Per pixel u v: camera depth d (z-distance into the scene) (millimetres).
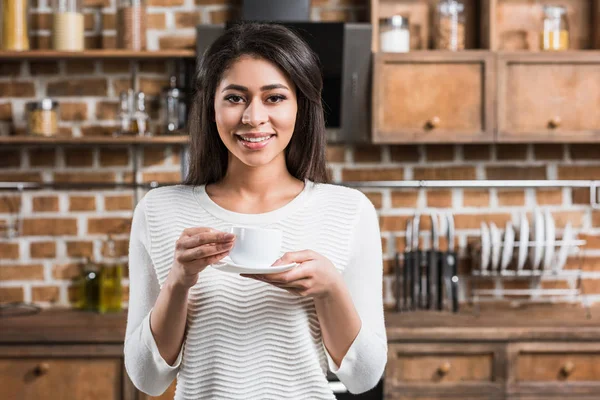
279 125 1615
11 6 3645
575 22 3867
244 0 3510
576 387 3307
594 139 3559
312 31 3434
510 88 3559
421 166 3867
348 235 1716
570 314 3645
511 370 3295
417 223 3740
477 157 3877
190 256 1477
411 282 3729
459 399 3295
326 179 1824
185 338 1652
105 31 3840
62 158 3850
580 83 3557
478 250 3789
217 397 1617
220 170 1794
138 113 3629
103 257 3846
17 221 3840
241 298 1626
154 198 1771
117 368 3283
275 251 1527
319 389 1640
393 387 3277
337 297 1562
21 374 3285
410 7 3820
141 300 1729
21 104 3840
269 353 1623
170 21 3834
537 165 3893
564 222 3895
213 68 1645
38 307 3809
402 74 3545
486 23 3652
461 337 3279
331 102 3553
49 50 3590
